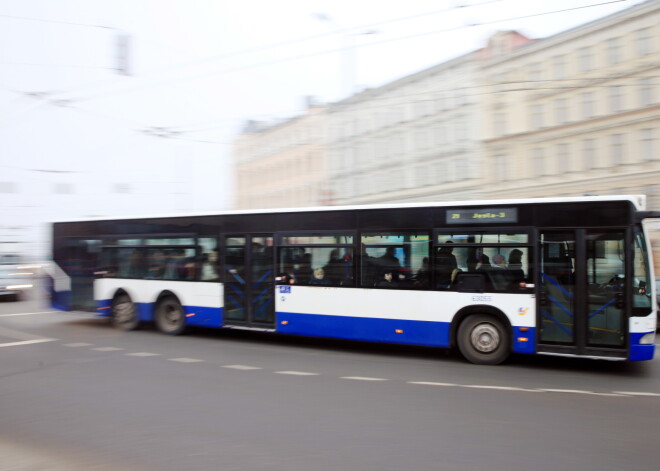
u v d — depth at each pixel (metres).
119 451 4.83
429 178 40.56
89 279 13.48
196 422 5.65
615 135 32.19
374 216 9.88
